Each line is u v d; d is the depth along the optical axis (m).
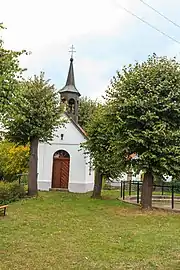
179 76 17.20
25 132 20.94
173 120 17.09
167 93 16.94
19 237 10.66
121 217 15.27
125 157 18.05
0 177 26.98
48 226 12.62
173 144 16.70
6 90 11.66
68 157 31.58
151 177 17.95
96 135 22.14
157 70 17.38
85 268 7.77
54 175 31.59
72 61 34.88
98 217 15.08
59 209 16.98
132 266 8.00
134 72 17.72
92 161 23.89
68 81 34.25
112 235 11.39
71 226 12.80
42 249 9.33
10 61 11.63
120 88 17.72
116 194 27.03
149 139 16.36
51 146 31.62
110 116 18.06
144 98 16.66
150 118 16.27
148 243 10.34
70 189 31.06
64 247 9.62
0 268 7.56
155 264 8.18
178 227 13.25
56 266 7.88
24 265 7.87
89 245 9.93
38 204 18.47
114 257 8.73
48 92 21.42
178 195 27.70
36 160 22.02
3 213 14.97
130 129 17.08
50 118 21.20
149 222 14.19
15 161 26.97
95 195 23.22
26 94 20.53
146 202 17.88
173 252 9.38
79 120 44.69
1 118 12.65
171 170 16.59
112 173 22.92
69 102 33.38
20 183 23.83
